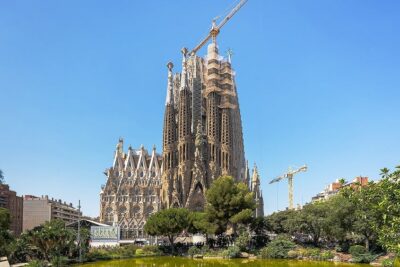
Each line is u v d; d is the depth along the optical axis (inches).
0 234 3462.1
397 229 1482.5
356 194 1673.2
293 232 4877.0
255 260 4133.9
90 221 6112.2
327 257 3934.5
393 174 1537.9
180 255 5032.0
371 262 3516.2
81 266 3449.8
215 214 5113.2
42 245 3454.7
